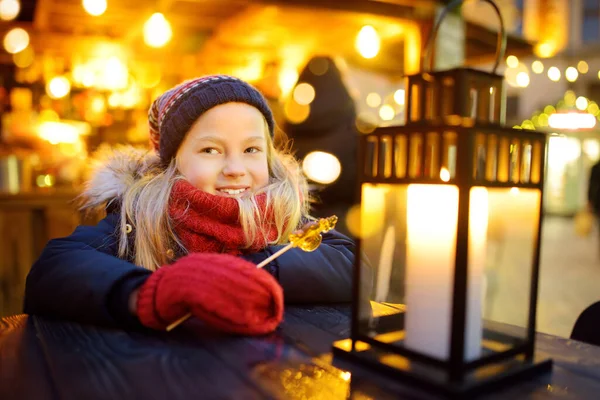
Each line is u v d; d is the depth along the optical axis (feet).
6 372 2.02
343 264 3.43
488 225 1.90
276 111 11.19
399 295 1.98
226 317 2.37
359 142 2.06
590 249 22.25
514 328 2.05
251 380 1.94
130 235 3.68
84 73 16.53
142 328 2.57
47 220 8.61
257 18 13.85
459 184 1.72
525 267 2.04
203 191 3.64
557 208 38.42
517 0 30.01
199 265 2.41
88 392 1.82
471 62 16.02
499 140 1.82
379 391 1.85
